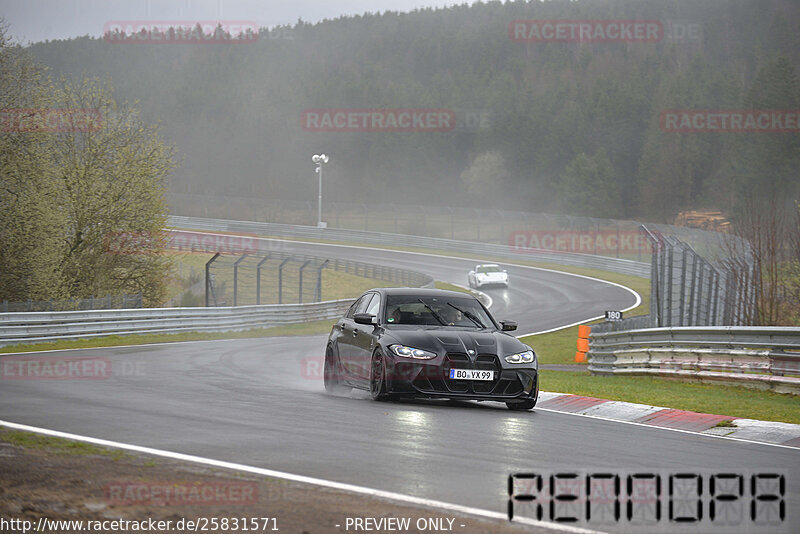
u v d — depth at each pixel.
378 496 10.85
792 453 16.33
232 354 41.22
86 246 76.31
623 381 34.78
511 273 130.38
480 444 15.23
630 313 93.69
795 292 52.66
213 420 17.14
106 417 17.14
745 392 29.77
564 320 89.81
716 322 53.47
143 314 55.81
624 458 14.45
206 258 126.44
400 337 21.59
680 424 20.67
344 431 16.19
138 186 75.62
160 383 24.75
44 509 9.79
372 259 142.50
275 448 14.09
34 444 13.67
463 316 23.45
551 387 28.86
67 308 55.31
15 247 64.81
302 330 73.06
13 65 66.00
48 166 67.12
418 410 20.17
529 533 9.44
